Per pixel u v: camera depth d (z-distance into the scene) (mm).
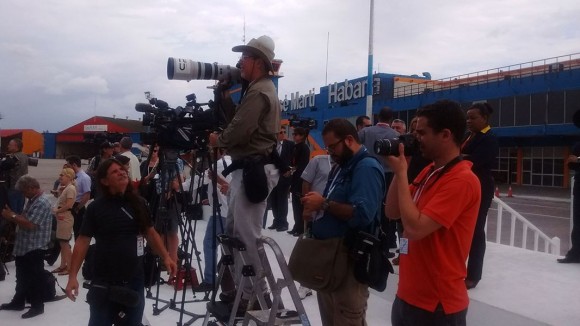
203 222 11148
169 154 5164
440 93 31453
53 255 8062
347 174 3529
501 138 31125
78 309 6152
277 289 3617
